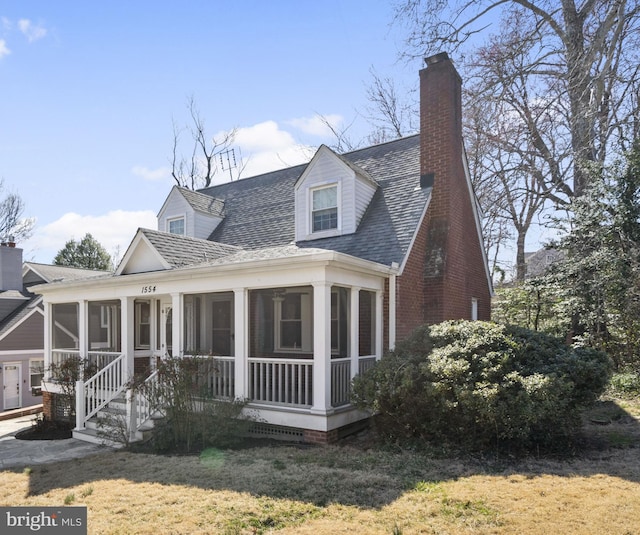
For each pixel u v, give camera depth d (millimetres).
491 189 19688
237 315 8617
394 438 7059
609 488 4855
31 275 23641
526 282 13438
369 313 10031
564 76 14578
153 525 4277
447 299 10469
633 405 9102
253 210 14961
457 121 11641
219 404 7883
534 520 4117
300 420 7688
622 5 12875
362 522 4215
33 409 14742
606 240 11570
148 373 10281
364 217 11297
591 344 11758
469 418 6281
